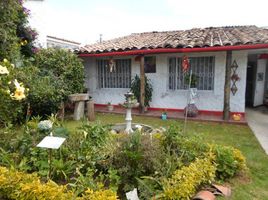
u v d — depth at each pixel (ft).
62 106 27.17
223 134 22.50
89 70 37.42
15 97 13.07
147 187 10.40
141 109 31.71
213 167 12.42
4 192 9.96
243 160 13.88
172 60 32.01
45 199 9.21
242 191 12.05
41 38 39.78
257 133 23.08
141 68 30.83
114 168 11.78
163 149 13.00
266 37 25.54
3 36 18.92
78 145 13.55
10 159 11.93
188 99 29.84
